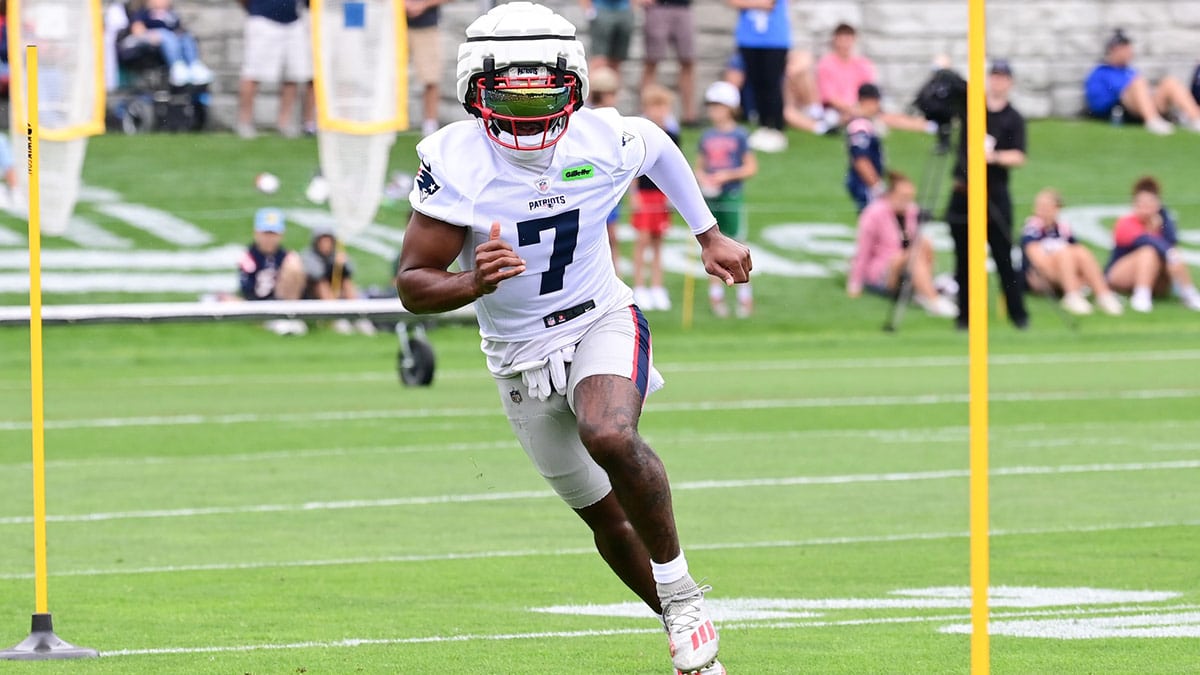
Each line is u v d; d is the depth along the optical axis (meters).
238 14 95.12
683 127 101.31
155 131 92.88
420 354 62.88
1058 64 113.19
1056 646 23.88
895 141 105.56
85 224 85.19
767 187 97.12
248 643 24.61
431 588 29.02
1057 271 85.62
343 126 69.00
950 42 110.88
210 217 86.62
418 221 20.38
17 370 70.81
